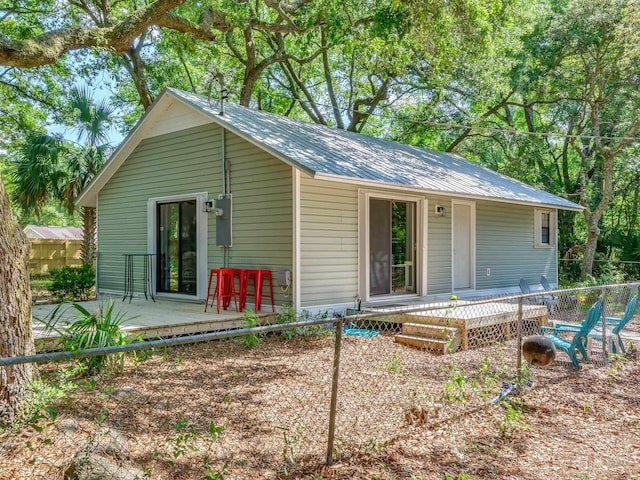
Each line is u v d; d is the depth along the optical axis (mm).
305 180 8500
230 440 3818
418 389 5051
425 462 3615
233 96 20719
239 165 9266
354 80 22234
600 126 18484
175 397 4785
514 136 20672
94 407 4359
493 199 11133
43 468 3182
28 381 4023
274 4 11789
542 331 7652
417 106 22344
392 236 10188
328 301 8828
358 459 3600
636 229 20953
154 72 18281
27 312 4078
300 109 24234
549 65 17219
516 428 4328
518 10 15430
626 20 14430
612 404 5055
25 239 4125
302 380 5488
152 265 11102
